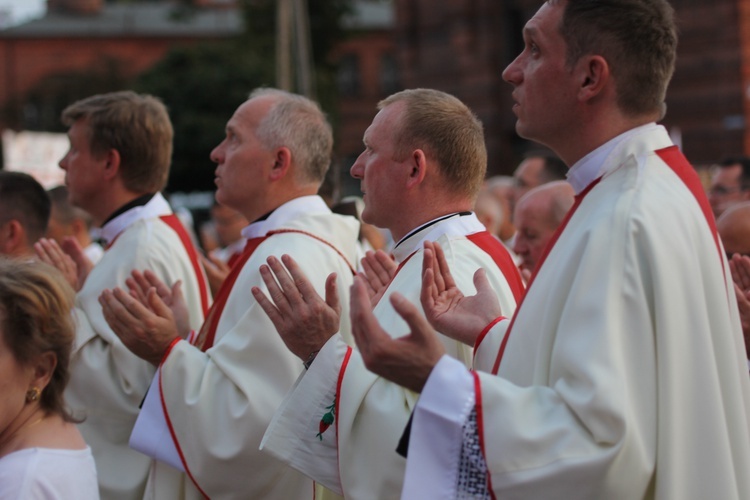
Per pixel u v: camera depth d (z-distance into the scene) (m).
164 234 4.17
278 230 3.59
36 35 40.84
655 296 2.07
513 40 25.23
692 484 2.06
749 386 2.34
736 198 6.22
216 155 3.76
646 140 2.28
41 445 2.43
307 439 2.79
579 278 2.11
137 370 3.88
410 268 2.98
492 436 2.07
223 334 3.45
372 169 3.06
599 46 2.26
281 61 18.22
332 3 30.09
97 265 4.12
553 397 2.09
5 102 38.88
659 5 2.27
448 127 3.03
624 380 2.03
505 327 2.54
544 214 4.08
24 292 2.43
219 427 3.18
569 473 1.99
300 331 2.78
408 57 27.78
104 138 4.17
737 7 19.28
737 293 3.04
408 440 2.21
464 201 3.10
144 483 3.83
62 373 2.54
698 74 19.97
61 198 5.79
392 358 2.16
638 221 2.12
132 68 40.25
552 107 2.33
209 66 24.95
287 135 3.68
